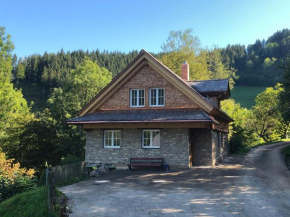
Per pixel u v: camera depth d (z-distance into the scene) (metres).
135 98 21.34
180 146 18.88
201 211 9.15
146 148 19.55
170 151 19.03
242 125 44.97
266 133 55.31
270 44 138.62
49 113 33.22
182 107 19.92
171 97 20.28
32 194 10.24
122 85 21.47
